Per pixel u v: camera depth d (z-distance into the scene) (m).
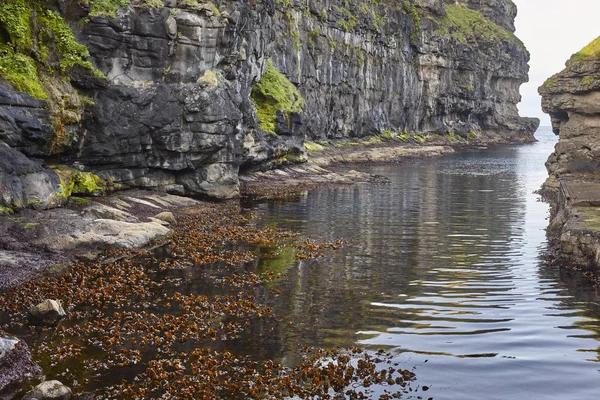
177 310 21.30
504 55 168.75
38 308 19.80
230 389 15.36
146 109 40.31
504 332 19.14
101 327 19.50
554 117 54.81
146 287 23.91
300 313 21.12
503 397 14.83
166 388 15.35
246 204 47.62
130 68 39.88
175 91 41.97
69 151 36.91
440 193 57.72
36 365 16.39
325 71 98.69
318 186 60.53
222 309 21.39
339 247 32.34
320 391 15.23
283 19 84.62
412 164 93.62
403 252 31.19
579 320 20.30
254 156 58.59
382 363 16.84
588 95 49.19
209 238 33.41
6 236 27.31
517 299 22.77
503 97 174.50
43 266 25.27
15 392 15.05
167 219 36.16
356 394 15.05
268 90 66.56
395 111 125.31
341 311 21.33
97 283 23.88
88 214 32.75
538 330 19.31
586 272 26.61
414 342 18.33
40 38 34.94
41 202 31.42
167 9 40.75
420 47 133.25
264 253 30.48
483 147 143.38
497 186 64.69
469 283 25.11
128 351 17.53
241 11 47.28
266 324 19.98
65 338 18.55
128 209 37.47
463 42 151.25
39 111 32.12
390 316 20.78
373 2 118.50
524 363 16.73
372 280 25.56
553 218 40.16
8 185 29.75
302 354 17.53
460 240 34.50
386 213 44.78
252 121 57.75
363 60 111.38
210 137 44.00
